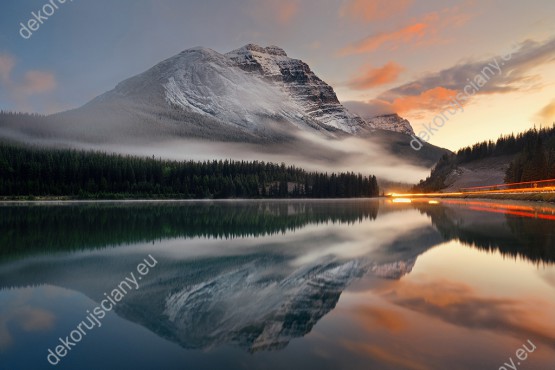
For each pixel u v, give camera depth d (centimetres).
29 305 1580
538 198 9244
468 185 18775
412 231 3941
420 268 2077
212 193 16350
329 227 4622
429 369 935
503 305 1390
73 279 2023
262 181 18450
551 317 1267
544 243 2833
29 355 1098
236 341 1161
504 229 3706
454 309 1361
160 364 1020
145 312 1466
